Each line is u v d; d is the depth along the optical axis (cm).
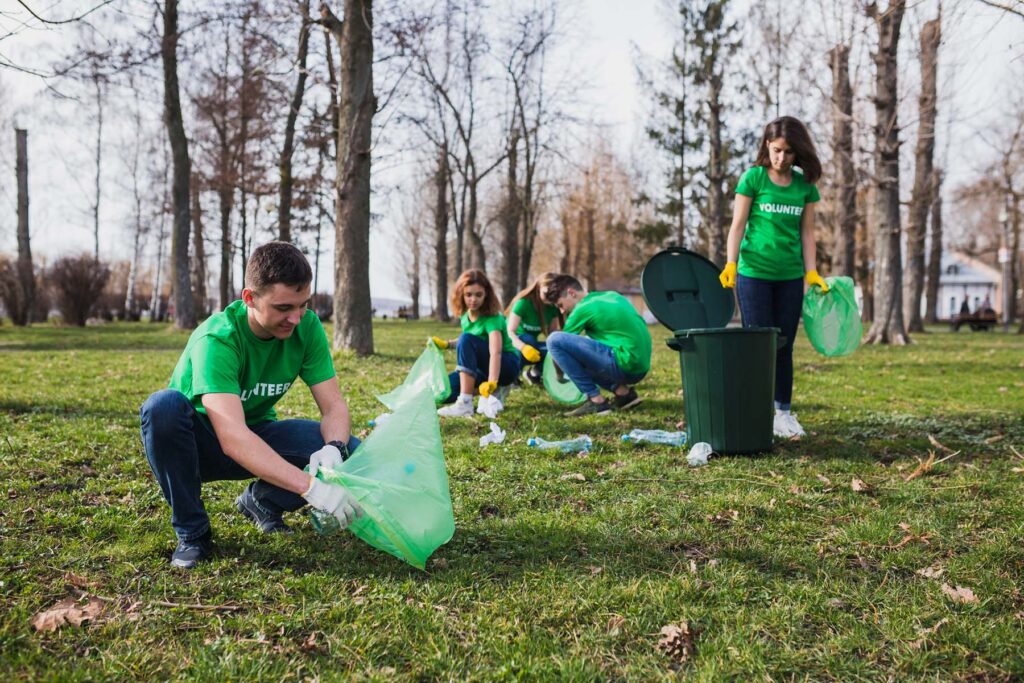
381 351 1235
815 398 716
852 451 464
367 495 244
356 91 1105
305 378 302
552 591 254
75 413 568
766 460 438
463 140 2730
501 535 309
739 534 313
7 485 361
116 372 881
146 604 241
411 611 237
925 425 552
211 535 287
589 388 594
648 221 3744
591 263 3894
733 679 205
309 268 259
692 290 531
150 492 362
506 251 3306
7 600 240
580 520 329
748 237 514
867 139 1786
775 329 446
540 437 512
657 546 299
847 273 2391
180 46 1546
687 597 252
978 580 263
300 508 339
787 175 509
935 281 3684
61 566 268
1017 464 424
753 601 251
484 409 581
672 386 794
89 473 393
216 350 266
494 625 231
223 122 2481
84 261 2742
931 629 228
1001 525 321
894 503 355
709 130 2694
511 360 625
